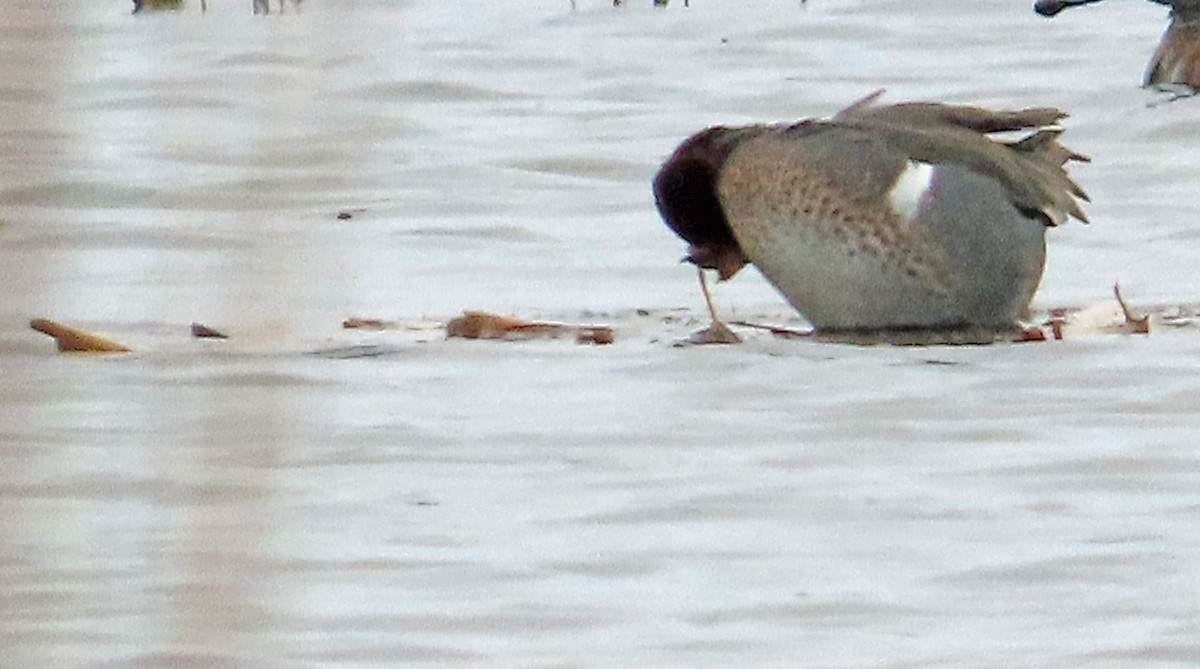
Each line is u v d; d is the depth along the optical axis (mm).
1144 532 10859
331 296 15234
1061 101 21219
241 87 21109
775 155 13570
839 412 12539
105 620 9617
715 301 15398
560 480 11586
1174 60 21469
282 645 9523
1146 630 9750
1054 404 12641
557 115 21000
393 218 17625
